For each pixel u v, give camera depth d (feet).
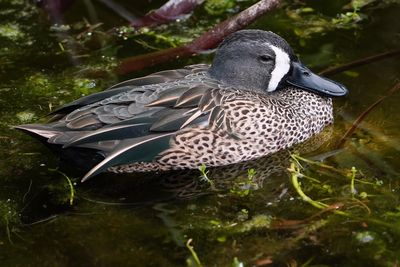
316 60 45.29
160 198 35.65
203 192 36.01
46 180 36.99
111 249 32.22
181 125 36.52
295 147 39.01
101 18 51.49
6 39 49.52
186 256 31.50
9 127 40.81
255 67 39.40
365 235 31.89
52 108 42.29
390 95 41.70
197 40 46.65
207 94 37.50
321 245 31.55
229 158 37.60
